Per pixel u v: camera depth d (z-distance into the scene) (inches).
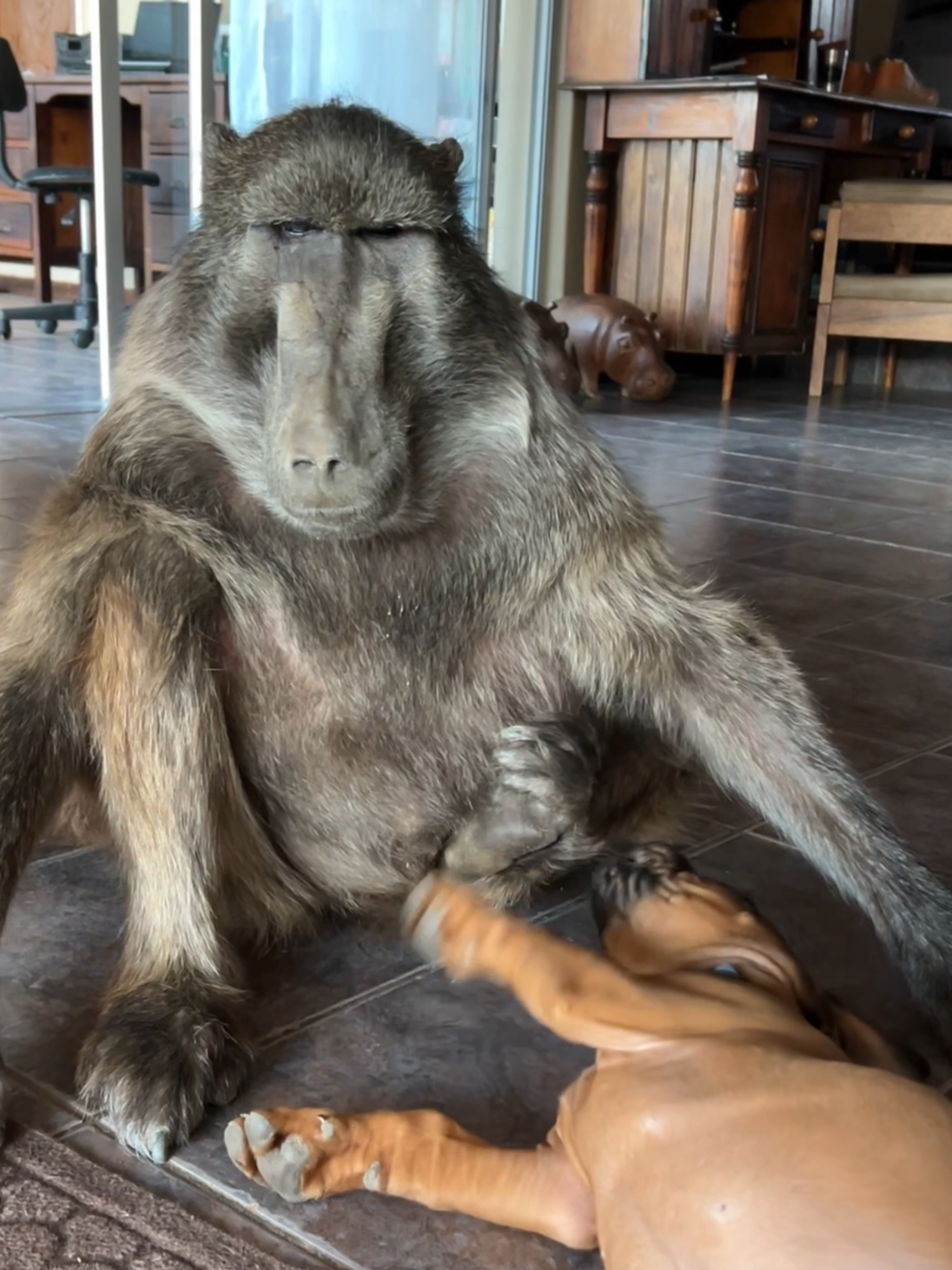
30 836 28.8
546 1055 28.5
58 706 29.3
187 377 29.5
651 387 130.1
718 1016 21.5
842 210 134.3
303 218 27.6
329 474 26.9
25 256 196.1
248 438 29.2
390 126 29.0
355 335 27.5
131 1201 23.4
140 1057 26.3
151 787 28.8
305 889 33.0
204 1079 26.3
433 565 30.6
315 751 31.4
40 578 29.7
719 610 33.1
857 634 60.2
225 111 124.7
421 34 131.3
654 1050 21.1
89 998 30.3
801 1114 18.9
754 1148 18.7
